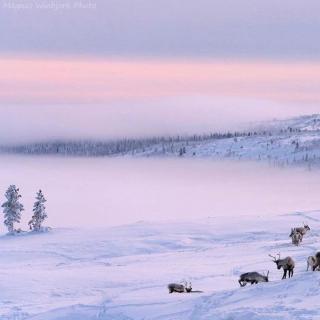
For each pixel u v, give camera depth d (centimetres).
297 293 8675
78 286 15362
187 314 8962
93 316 10300
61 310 11138
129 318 9719
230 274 14800
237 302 8894
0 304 13488
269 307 8062
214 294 9831
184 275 15325
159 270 16800
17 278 16500
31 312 12150
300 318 7288
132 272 16738
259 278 10881
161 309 9744
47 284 15700
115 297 12169
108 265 19375
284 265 11069
